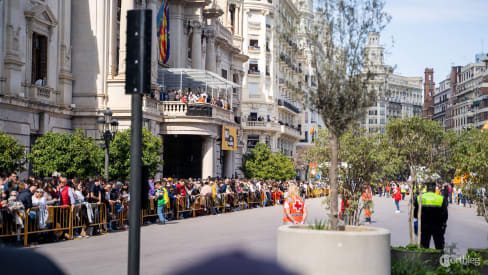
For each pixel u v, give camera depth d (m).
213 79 41.69
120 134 27.97
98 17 32.44
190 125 38.16
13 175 16.88
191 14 44.81
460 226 24.17
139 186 7.24
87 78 32.28
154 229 21.52
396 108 157.50
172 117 37.69
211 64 48.12
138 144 7.26
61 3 31.23
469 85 133.50
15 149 21.22
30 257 2.67
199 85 42.94
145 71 7.18
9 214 15.01
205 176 40.53
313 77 9.94
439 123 14.98
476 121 125.81
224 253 2.71
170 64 43.47
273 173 53.41
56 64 30.66
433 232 12.70
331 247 7.24
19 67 26.78
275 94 74.50
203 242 16.78
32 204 16.33
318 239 7.28
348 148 15.56
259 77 71.81
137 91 7.16
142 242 16.95
